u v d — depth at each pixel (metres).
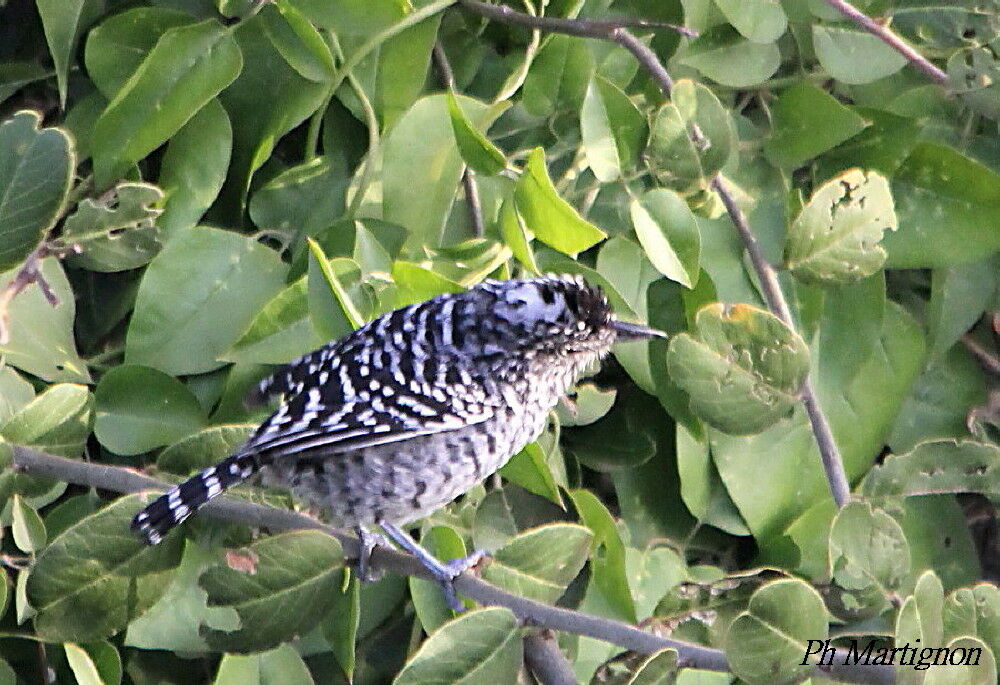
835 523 3.95
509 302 3.97
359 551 3.96
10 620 3.96
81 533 3.93
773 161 4.03
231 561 3.93
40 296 3.97
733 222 4.02
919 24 4.04
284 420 3.95
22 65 4.00
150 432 3.97
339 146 4.01
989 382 4.07
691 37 4.02
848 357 4.04
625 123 4.00
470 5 4.01
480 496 4.01
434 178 3.99
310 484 3.97
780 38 4.04
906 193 4.04
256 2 3.99
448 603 3.96
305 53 3.99
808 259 4.00
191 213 3.98
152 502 3.93
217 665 3.98
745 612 3.92
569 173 4.02
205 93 3.97
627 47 4.00
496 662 3.93
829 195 3.99
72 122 3.99
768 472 4.03
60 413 3.95
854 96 4.05
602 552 4.00
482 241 4.00
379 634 4.00
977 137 4.05
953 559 4.05
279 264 3.99
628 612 4.00
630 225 4.02
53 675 3.97
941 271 4.05
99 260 3.96
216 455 3.96
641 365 4.02
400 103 4.00
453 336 3.97
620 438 4.03
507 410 3.97
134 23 3.99
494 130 4.02
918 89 4.05
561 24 4.00
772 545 4.03
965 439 4.02
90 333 3.99
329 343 3.97
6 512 3.96
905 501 4.05
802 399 3.98
